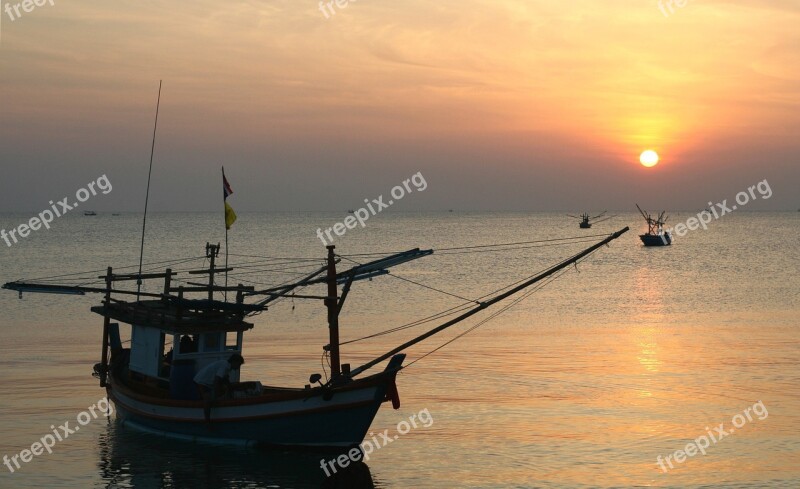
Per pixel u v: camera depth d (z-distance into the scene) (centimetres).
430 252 2767
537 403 3158
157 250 14988
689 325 5491
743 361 4056
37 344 4494
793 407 3089
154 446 2575
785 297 7350
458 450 2545
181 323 2581
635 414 2984
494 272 10538
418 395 3297
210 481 2242
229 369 2586
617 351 4378
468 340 4791
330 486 2200
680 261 12719
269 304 6462
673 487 2214
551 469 2358
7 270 10238
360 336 4947
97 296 7012
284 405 2445
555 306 6625
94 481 2245
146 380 2853
